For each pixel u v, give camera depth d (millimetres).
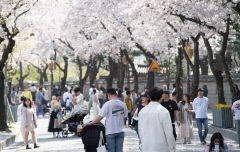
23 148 15609
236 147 14648
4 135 18500
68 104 31422
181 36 25609
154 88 7238
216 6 21328
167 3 22641
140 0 27125
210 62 23969
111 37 39250
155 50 36938
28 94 26859
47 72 94750
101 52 46281
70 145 16000
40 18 27938
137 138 17516
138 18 28766
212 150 9477
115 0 30594
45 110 35344
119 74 47375
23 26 25188
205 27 21688
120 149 9922
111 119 9891
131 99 25609
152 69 23469
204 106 15430
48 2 26391
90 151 10078
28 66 70375
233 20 22047
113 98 10055
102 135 10086
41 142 17672
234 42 32594
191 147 14461
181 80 30156
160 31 31297
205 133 15414
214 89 43094
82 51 48625
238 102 15070
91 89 34312
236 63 38375
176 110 12117
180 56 30281
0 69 20406
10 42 20812
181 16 22250
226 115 19375
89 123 9992
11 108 26734
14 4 21906
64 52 54312
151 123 7023
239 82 38812
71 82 67000
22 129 15625
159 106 7117
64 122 19047
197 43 27203
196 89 27531
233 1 17469
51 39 51125
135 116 12562
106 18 36281
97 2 32906
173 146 6957
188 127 15609
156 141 6969
